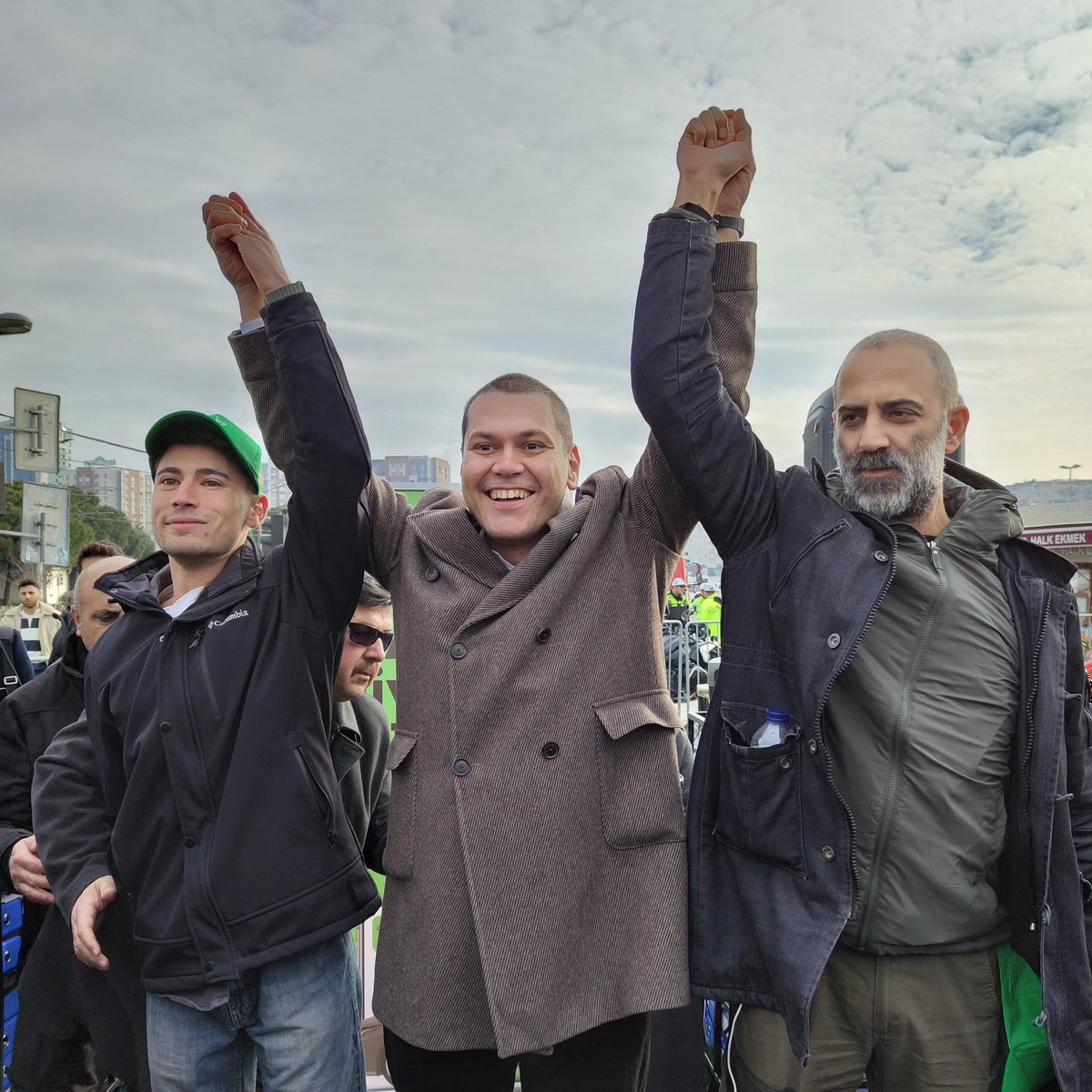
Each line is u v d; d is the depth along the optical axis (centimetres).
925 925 181
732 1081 203
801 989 169
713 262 191
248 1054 208
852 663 181
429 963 180
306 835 191
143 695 197
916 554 185
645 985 179
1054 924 184
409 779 192
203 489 207
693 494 191
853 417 194
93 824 220
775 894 180
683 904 187
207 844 189
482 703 185
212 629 200
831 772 173
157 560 229
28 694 279
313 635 201
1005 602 188
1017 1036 192
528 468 195
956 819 180
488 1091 190
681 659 642
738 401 200
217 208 200
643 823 187
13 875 237
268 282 197
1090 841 195
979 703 182
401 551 211
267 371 210
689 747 253
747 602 193
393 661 362
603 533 198
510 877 179
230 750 192
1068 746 193
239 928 185
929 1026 186
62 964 238
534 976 176
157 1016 195
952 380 194
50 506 1301
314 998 196
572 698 188
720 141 198
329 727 209
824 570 181
